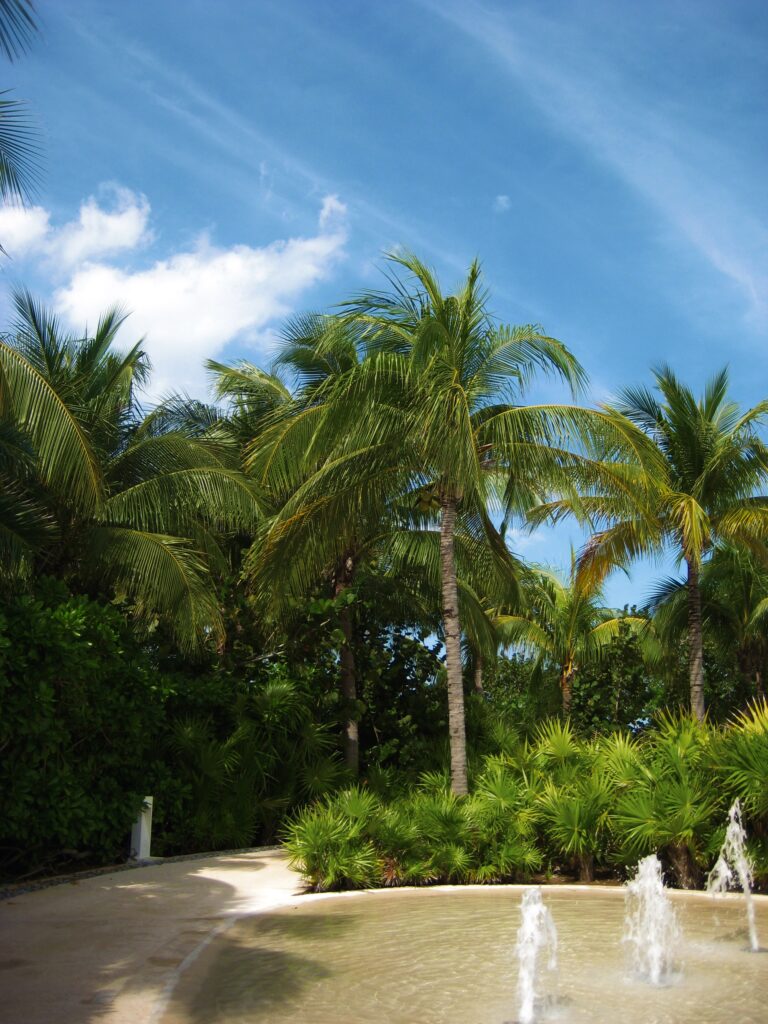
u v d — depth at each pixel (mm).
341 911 9180
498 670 32438
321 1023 5258
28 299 16438
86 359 17797
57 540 14984
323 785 16156
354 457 14758
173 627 16094
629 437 14297
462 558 18406
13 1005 5426
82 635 12141
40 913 8516
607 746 13133
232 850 14430
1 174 10070
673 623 24922
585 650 27438
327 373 18844
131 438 17938
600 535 19547
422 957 7000
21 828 10609
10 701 10445
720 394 19156
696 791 11172
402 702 20359
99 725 12125
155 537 15133
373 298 14844
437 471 14789
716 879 11039
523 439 14758
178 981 6066
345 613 19547
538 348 14586
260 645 18625
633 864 11328
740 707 27719
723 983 6297
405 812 12250
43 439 12109
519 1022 5383
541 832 12211
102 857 12070
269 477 15547
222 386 21391
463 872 11570
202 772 14344
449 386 13703
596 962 6910
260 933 7891
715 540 19859
